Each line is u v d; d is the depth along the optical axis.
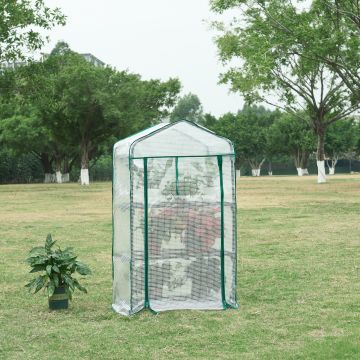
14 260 12.43
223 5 35.16
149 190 7.97
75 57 56.78
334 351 6.03
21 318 7.68
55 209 26.12
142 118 59.28
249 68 40.50
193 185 8.10
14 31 40.12
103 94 53.69
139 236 7.89
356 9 34.81
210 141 8.15
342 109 49.19
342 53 35.09
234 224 8.20
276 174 116.62
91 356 6.12
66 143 60.75
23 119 69.88
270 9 34.38
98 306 8.28
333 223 18.42
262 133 98.00
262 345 6.38
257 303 8.29
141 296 7.92
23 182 83.75
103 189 47.34
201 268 8.10
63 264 8.01
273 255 12.52
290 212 22.53
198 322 7.32
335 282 9.61
